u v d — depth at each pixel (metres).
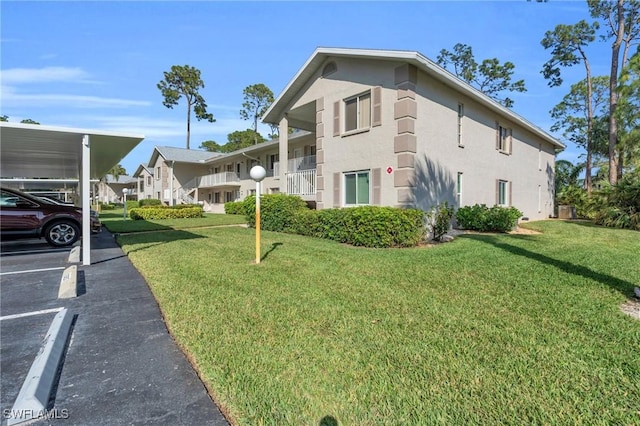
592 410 2.13
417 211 9.21
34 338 3.23
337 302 4.20
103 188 58.72
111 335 3.30
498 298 4.38
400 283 5.10
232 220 19.47
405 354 2.85
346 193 12.07
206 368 2.62
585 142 28.77
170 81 44.03
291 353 2.86
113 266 6.43
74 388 2.38
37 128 5.97
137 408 2.17
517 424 2.00
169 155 32.16
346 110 12.11
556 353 2.87
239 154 26.80
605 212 14.58
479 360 2.74
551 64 24.47
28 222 8.44
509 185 15.88
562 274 5.60
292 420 2.03
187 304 4.09
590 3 20.78
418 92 10.41
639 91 16.12
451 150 11.91
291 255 7.37
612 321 3.57
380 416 2.07
